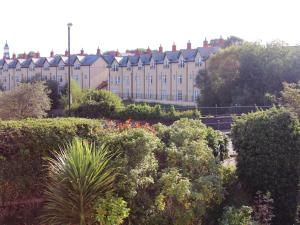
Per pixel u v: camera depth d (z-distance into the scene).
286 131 9.71
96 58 72.94
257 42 46.72
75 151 7.14
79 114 29.92
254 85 40.03
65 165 7.03
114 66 71.19
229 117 27.12
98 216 6.88
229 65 42.00
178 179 7.89
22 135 7.65
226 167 10.52
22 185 7.62
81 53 78.75
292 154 9.70
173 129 9.85
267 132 9.75
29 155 7.67
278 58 40.25
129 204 7.50
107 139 8.09
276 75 39.31
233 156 11.92
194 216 7.83
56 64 77.44
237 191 9.82
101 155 7.30
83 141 7.63
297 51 40.06
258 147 9.80
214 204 8.67
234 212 8.14
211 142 10.62
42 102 34.75
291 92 16.06
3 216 7.52
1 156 7.42
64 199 6.98
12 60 90.31
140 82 67.12
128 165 7.72
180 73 60.06
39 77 66.75
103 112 29.22
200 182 8.11
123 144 7.97
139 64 67.06
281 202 9.64
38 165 7.75
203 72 45.72
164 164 8.70
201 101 43.81
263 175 9.70
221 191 8.49
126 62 69.62
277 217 9.65
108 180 7.19
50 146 7.84
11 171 7.52
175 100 61.00
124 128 8.86
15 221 7.57
